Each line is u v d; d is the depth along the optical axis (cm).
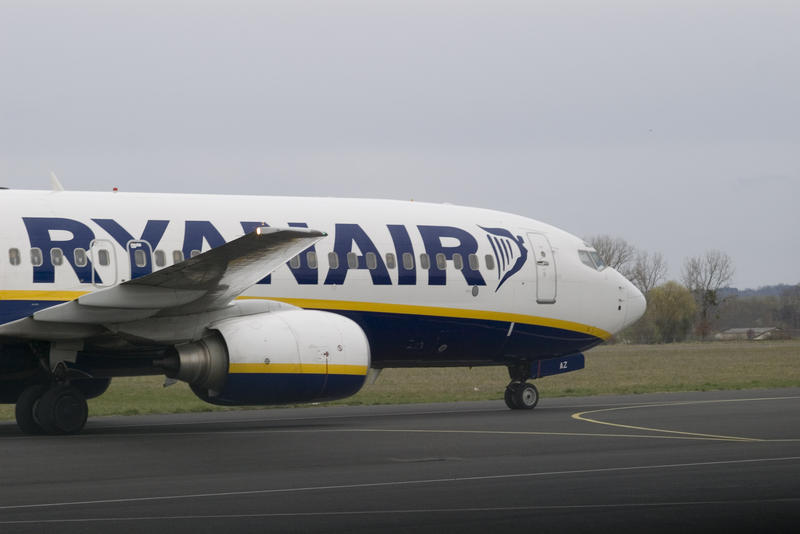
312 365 4091
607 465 3050
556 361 5581
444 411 5422
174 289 3831
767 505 2383
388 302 4875
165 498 2508
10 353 4197
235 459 3266
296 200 4866
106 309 3856
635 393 6794
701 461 3123
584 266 5522
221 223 4559
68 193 4431
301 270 4672
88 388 4800
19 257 4184
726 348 17938
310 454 3381
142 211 4459
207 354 4062
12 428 4569
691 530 2127
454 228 5159
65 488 2672
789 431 4041
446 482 2739
